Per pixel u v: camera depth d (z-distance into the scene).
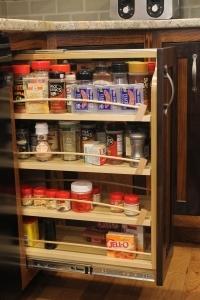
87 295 1.51
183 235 1.88
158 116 1.18
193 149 1.77
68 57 1.33
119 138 1.33
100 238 1.45
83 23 1.66
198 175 1.79
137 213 1.32
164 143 1.23
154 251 1.27
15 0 2.59
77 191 1.38
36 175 1.55
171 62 1.32
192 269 1.67
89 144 1.35
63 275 1.65
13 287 1.32
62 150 1.42
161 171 1.21
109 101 1.26
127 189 1.68
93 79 1.33
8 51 1.24
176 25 1.65
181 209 1.84
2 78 1.21
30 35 1.50
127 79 1.29
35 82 1.31
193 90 1.70
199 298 1.47
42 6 2.56
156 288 1.54
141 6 2.07
